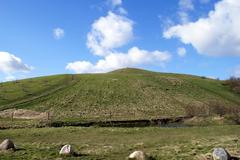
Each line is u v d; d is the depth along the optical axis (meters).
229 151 33.38
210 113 91.50
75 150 34.31
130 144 39.75
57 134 50.19
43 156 30.83
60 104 100.62
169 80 141.75
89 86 123.31
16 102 98.88
